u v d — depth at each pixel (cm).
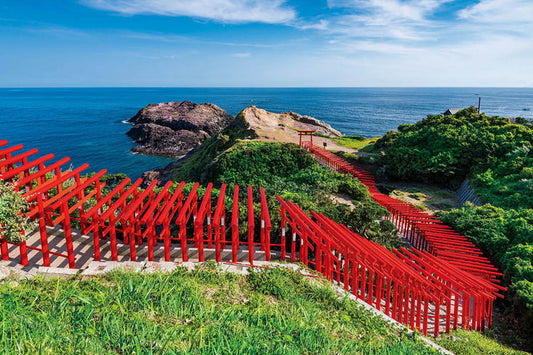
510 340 1384
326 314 970
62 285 929
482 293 1372
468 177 3697
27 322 652
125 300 806
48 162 6988
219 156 4394
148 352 600
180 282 968
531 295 1441
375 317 1059
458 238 2089
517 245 1889
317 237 1366
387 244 1922
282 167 4012
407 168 3941
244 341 664
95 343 620
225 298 963
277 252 1448
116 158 7675
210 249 1376
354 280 1250
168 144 8794
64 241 1401
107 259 1371
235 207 1341
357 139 6141
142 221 1222
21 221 1111
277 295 1038
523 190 2856
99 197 1523
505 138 3772
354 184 3148
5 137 9625
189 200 1384
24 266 1154
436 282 1378
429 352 932
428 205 3359
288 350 666
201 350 637
